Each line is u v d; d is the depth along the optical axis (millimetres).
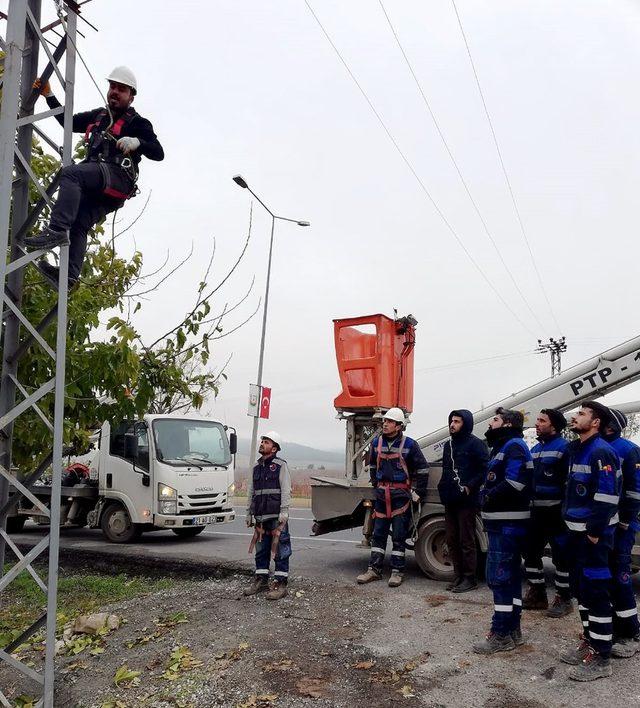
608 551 4906
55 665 5934
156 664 5621
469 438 7367
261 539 7453
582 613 5043
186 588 8133
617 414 5695
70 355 7086
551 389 8172
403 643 5637
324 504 8789
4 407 4988
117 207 5055
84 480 12781
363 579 7766
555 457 6215
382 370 8781
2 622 7617
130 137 4867
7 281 5070
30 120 4555
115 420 7938
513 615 5418
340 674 5082
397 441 7883
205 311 7906
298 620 6375
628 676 4746
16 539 12727
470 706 4449
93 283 7922
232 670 5246
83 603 8055
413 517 8109
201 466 12117
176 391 8531
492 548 5453
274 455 7574
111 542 12109
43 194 4750
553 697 4484
